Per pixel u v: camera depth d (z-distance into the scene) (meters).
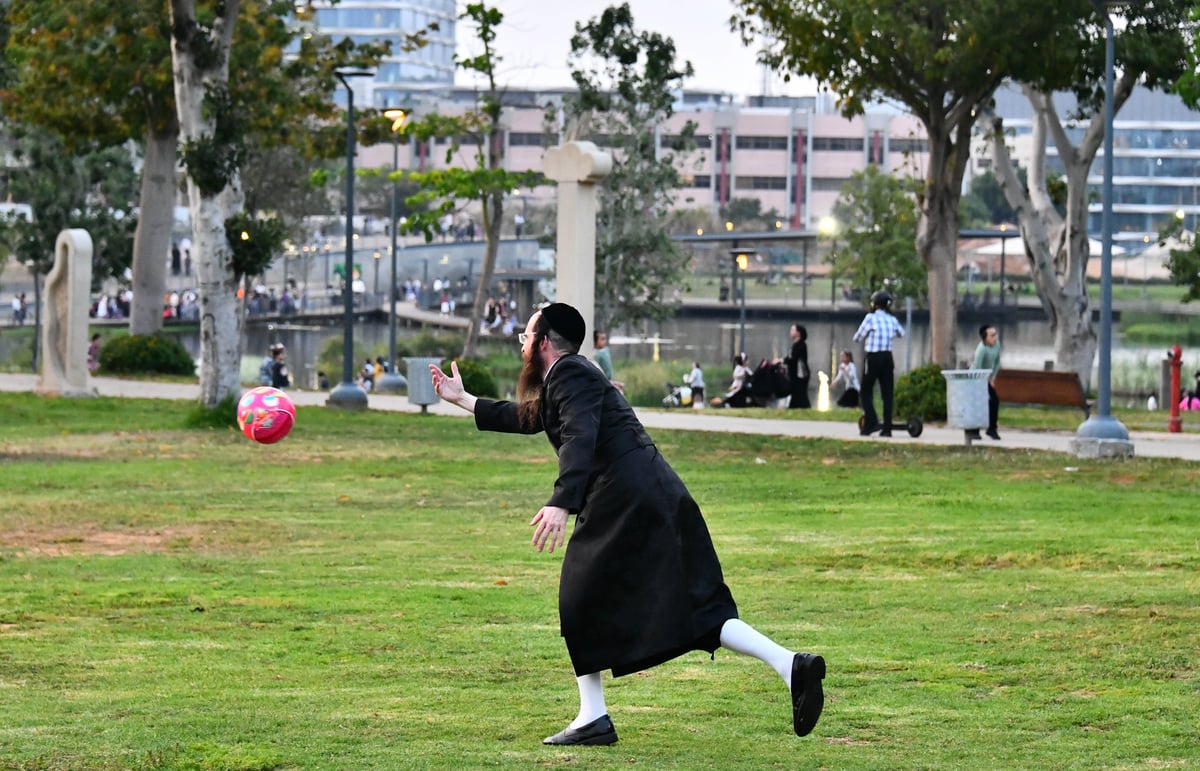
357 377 69.06
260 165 83.06
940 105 43.28
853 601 14.66
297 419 36.75
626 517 8.66
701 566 8.69
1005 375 35.94
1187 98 33.53
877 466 27.78
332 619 13.84
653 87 69.00
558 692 10.71
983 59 40.38
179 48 35.09
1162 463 27.59
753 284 156.50
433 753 8.74
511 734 9.31
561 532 8.63
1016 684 10.99
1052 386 35.19
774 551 18.09
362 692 10.67
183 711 9.96
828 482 25.42
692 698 10.52
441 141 188.75
